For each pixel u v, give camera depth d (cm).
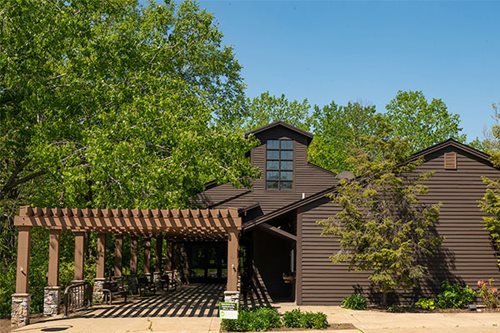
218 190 2525
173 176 2011
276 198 2459
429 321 1554
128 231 1894
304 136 2495
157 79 2275
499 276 1934
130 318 1609
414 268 1741
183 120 2209
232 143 2127
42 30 1939
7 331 1436
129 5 2769
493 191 1936
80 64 2122
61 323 1516
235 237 1602
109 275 2734
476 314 1714
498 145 3997
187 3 2827
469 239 1945
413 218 1875
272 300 2139
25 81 1888
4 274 2081
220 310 1419
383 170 1850
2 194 2123
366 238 1773
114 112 2075
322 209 1944
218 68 3022
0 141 1991
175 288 2717
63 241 2572
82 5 2091
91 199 2470
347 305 1856
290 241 2228
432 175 1959
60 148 1988
